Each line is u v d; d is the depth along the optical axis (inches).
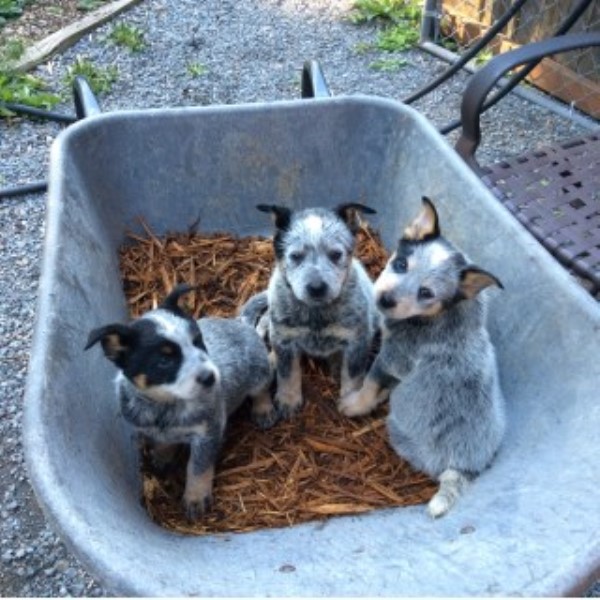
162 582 19.1
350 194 40.3
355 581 20.7
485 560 20.7
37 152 55.7
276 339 32.9
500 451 28.2
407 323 29.9
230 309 38.6
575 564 19.1
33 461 21.0
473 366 28.6
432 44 67.5
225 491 30.2
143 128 37.1
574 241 33.0
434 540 23.5
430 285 28.6
